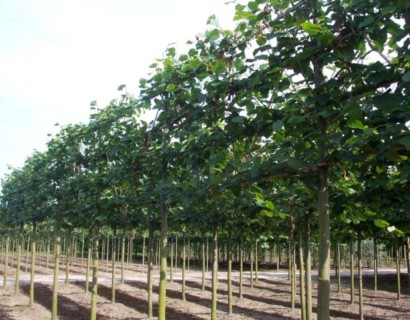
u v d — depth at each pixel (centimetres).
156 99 660
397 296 1717
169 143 689
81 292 1764
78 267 3133
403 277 2706
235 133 479
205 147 542
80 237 3250
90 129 882
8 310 1338
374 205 606
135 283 2131
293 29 423
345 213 652
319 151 428
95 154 918
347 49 379
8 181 1548
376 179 442
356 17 376
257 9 441
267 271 3186
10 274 2506
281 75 433
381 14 333
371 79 352
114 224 1133
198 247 3625
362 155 399
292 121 389
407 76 302
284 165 442
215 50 514
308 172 441
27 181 1298
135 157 738
